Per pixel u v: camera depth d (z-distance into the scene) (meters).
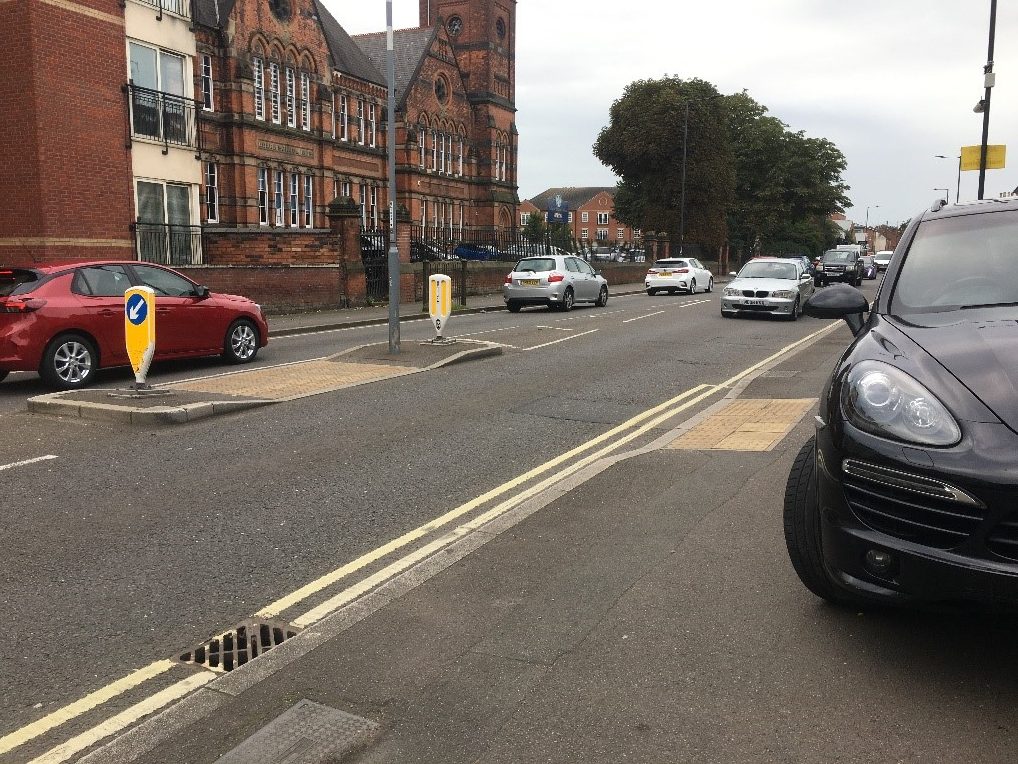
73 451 7.15
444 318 14.26
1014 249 4.20
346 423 8.39
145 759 2.76
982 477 2.84
